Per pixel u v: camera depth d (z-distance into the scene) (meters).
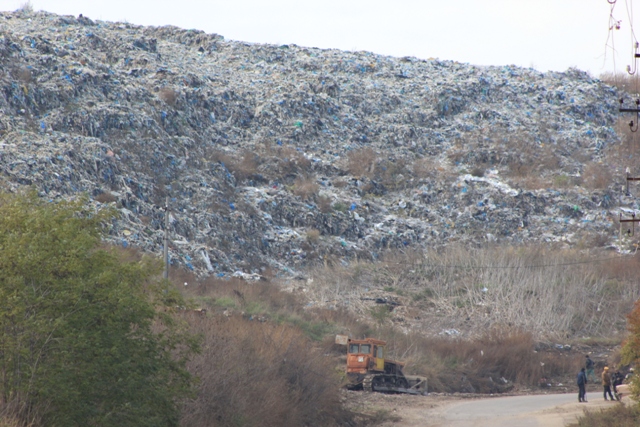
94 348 48.25
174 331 57.47
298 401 86.50
